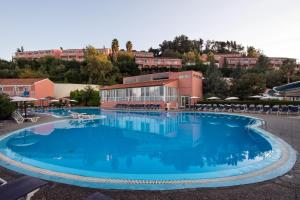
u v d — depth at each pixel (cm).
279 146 818
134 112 2873
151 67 7281
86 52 7244
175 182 500
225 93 4053
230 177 525
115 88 4066
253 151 915
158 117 2245
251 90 3622
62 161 785
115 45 9131
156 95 3344
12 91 4634
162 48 11062
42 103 4666
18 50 10838
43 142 1150
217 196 424
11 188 334
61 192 447
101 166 720
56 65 6825
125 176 571
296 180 498
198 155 865
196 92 3675
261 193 434
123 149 987
